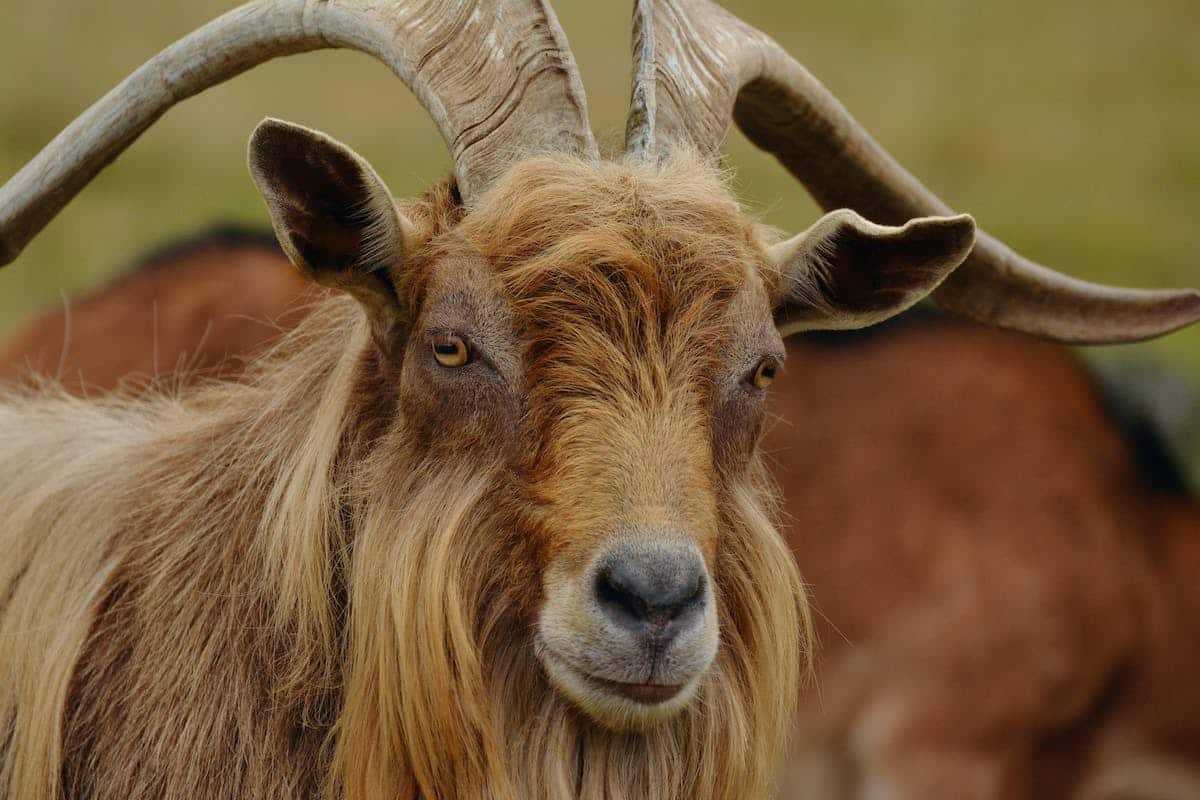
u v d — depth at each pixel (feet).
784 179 178.40
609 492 38.42
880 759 84.02
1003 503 85.40
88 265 142.92
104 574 45.55
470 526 40.14
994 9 294.46
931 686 83.92
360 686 41.93
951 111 235.81
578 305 39.45
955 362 87.97
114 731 44.16
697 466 39.37
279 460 45.11
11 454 51.03
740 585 43.24
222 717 43.47
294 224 39.40
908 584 84.84
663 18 45.75
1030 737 84.94
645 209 40.27
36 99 204.13
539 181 40.50
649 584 37.32
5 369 81.71
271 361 55.72
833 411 87.61
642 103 43.39
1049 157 220.84
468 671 40.09
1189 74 268.21
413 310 41.14
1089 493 86.43
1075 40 280.10
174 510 46.14
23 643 46.19
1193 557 87.76
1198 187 214.90
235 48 47.16
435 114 42.96
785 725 45.01
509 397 39.86
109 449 48.91
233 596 44.16
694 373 40.16
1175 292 53.11
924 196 54.03
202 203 167.12
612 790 42.34
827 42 264.72
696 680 39.29
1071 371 90.89
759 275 42.22
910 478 85.92
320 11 45.39
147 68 48.11
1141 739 86.99
